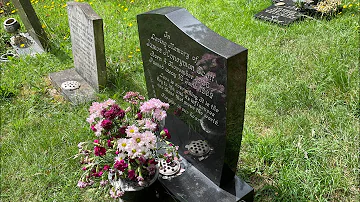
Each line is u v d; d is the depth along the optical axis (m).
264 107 3.74
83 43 4.09
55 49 5.13
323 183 2.85
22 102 4.05
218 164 2.66
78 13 3.96
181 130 2.98
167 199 2.82
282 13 5.71
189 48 2.45
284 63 4.39
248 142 3.30
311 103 3.69
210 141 2.66
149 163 2.45
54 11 6.32
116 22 5.85
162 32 2.66
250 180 3.00
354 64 4.20
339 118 3.44
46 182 3.03
